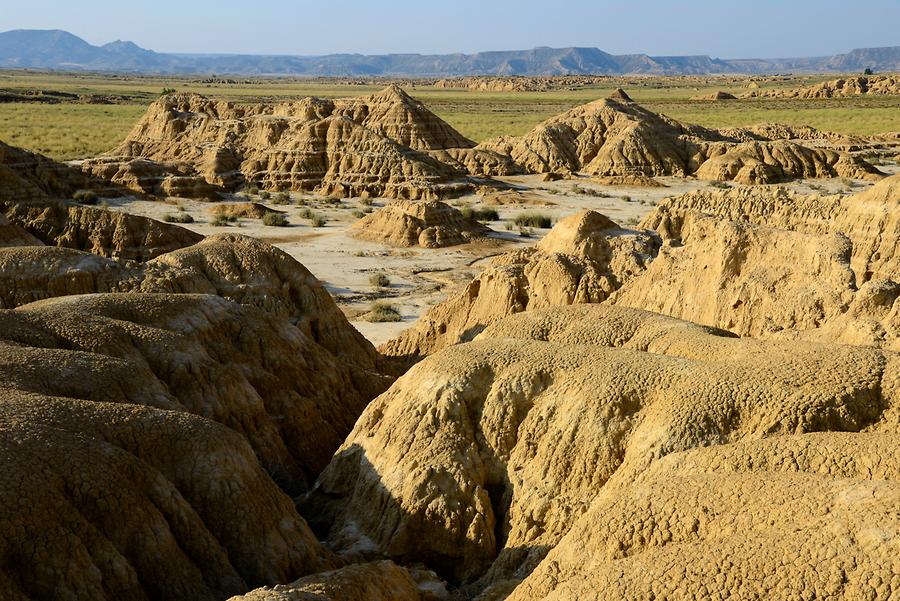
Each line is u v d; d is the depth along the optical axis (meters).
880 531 9.46
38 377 16.64
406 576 14.73
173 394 19.42
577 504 15.40
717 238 26.31
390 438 17.44
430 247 57.44
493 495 16.59
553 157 99.69
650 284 28.81
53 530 12.46
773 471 12.12
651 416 15.31
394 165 81.25
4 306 25.91
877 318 20.56
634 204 76.69
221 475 15.10
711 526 11.04
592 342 18.98
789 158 91.94
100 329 19.80
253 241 30.89
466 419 17.02
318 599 11.85
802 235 24.70
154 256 45.06
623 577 10.10
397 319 40.00
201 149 89.69
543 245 35.47
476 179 86.56
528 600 12.12
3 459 12.86
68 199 65.69
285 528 15.37
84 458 13.62
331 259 53.34
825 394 14.50
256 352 22.86
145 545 13.40
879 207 26.83
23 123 127.62
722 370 15.63
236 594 13.81
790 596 9.15
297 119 91.50
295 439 21.72
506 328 20.36
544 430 16.38
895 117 151.25
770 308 24.11
